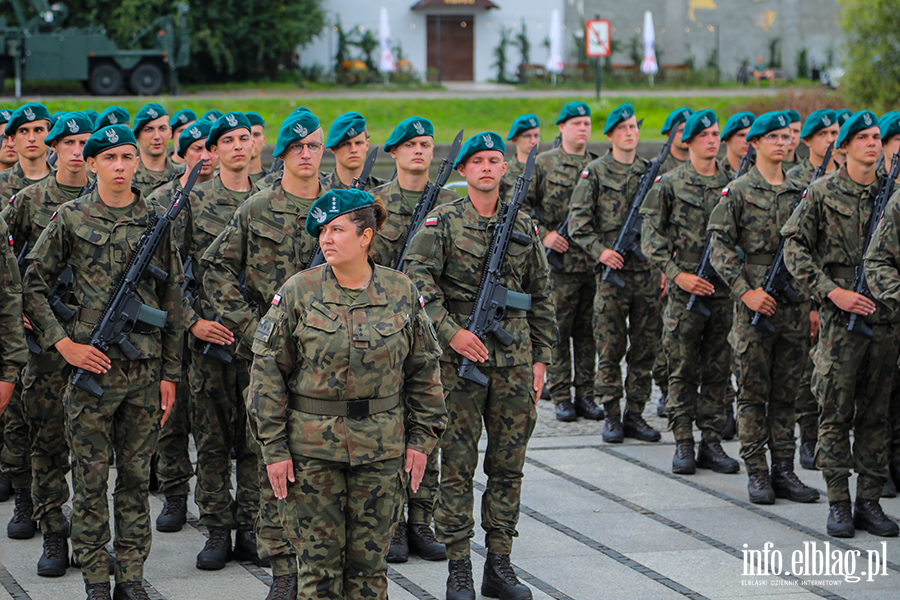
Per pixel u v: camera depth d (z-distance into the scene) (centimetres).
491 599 548
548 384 1016
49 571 576
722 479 776
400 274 456
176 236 643
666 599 548
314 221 434
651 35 4106
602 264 892
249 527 605
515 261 553
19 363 529
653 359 897
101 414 526
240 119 643
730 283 722
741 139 841
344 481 441
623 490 744
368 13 4172
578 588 564
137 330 537
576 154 979
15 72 3161
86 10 3694
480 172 550
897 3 2673
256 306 588
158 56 3272
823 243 672
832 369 653
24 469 644
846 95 2842
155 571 589
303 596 441
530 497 725
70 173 659
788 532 660
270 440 434
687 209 811
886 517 660
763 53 4366
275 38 3931
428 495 621
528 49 4247
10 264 523
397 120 3200
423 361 455
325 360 431
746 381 722
